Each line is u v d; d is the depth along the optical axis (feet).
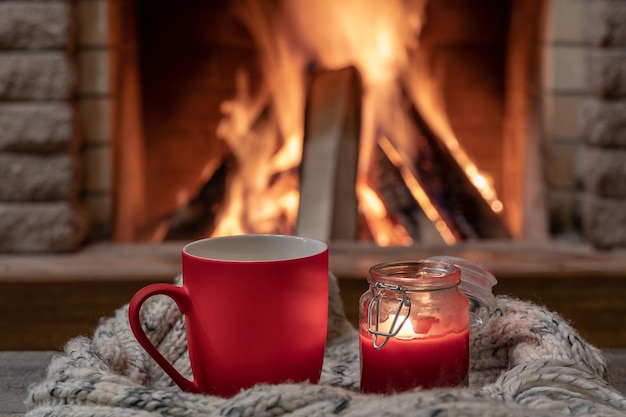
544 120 6.26
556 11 6.06
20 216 5.86
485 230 6.46
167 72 7.57
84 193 6.24
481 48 7.61
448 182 6.66
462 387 1.76
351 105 6.39
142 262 5.78
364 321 1.79
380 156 6.77
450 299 1.75
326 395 1.51
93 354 1.84
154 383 2.04
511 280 5.37
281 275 1.70
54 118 5.72
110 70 6.13
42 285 5.36
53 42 5.68
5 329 4.73
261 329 1.71
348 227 6.12
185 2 7.49
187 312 1.76
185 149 7.65
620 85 5.64
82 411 1.59
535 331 1.92
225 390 1.75
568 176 6.19
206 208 6.75
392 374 1.73
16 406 1.98
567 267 5.53
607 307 4.95
